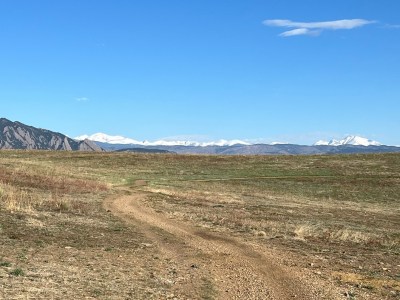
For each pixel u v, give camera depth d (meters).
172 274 14.51
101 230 22.70
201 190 63.47
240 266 16.44
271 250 20.25
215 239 22.66
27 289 10.64
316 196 64.56
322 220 37.28
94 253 16.95
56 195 35.72
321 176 84.25
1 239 17.38
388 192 68.75
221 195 55.91
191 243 21.09
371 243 24.77
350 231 28.19
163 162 103.00
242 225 28.55
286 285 13.73
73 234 20.53
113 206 35.94
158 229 25.14
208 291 12.54
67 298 10.29
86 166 93.12
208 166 98.31
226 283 13.73
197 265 16.28
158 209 36.50
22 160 94.75
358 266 17.81
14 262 13.76
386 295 13.26
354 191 69.19
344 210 48.59
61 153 113.31
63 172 70.25
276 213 39.81
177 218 30.75
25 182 44.97
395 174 84.56
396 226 37.09
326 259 18.94
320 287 13.65
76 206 31.05
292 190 69.31
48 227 21.41
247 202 49.28
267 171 91.31
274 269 16.09
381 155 109.06
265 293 12.66
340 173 87.50
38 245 17.16
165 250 18.98
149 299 11.14
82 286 11.66
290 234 26.22
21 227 20.39
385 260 19.67
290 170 92.25
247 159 108.19
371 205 57.06
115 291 11.52
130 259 16.50
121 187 59.94
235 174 87.56
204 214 34.25
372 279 15.36
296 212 42.41
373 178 80.50
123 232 22.89
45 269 13.24
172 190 59.22
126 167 94.81
